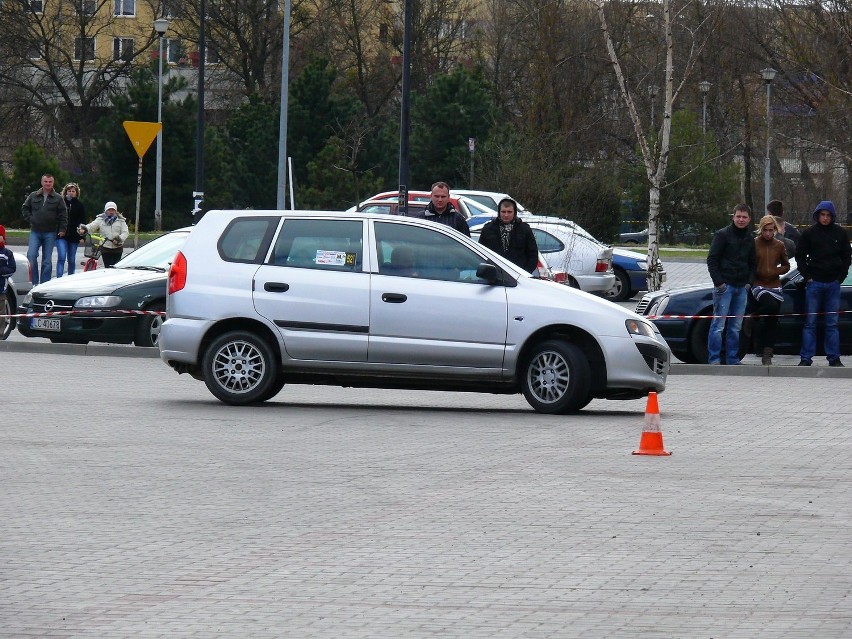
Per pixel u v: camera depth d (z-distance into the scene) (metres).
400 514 21.44
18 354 47.97
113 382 40.12
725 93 133.00
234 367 34.38
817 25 128.62
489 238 41.84
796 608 16.03
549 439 29.52
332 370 34.00
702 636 14.86
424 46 155.25
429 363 33.69
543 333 33.84
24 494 22.88
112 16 166.88
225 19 149.88
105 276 49.09
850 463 26.44
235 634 14.90
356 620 15.45
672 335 47.91
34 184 122.56
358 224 34.38
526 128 113.44
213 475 24.81
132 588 16.89
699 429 31.31
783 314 47.41
